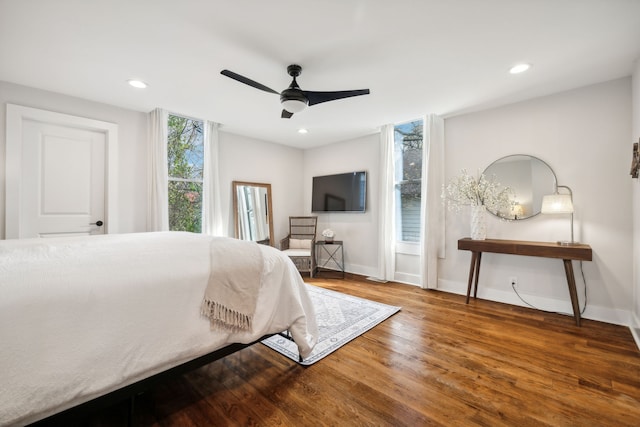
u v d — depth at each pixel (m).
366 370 1.86
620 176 2.64
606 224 2.70
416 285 4.01
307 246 4.92
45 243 1.71
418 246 4.09
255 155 4.85
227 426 1.37
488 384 1.71
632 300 2.57
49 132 2.93
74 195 3.07
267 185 4.98
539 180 3.06
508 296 3.25
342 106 3.40
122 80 2.68
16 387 0.94
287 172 5.35
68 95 2.98
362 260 4.75
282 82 2.73
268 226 4.96
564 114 2.92
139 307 1.23
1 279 1.00
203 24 1.88
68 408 1.07
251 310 1.58
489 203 3.25
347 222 4.96
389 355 2.06
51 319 1.02
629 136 2.59
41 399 0.98
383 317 2.78
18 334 0.95
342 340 2.28
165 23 1.86
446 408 1.50
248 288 1.60
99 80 2.67
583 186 2.82
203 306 1.43
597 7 1.71
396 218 4.40
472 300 3.35
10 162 2.66
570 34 1.99
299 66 2.42
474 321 2.70
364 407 1.50
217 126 4.09
